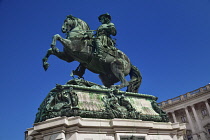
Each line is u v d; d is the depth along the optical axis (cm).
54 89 491
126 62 673
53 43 552
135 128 502
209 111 3166
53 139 408
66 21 631
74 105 464
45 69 564
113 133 474
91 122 451
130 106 546
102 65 637
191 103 3344
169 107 3528
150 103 637
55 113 442
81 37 597
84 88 517
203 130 3209
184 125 607
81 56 604
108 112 493
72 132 421
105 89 554
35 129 420
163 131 565
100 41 634
